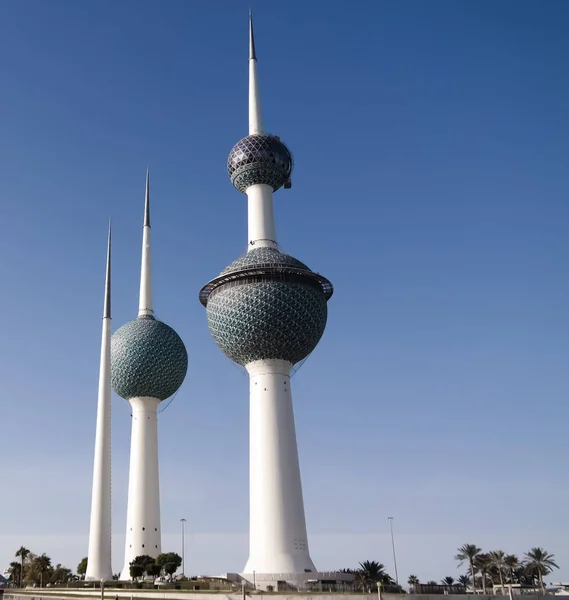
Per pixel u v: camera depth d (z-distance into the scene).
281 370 129.38
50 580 193.12
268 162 143.38
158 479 162.25
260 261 131.38
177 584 116.75
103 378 150.12
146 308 177.25
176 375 168.88
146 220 187.12
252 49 159.62
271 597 94.38
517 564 154.25
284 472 120.62
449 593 100.25
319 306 132.50
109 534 140.38
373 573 115.31
